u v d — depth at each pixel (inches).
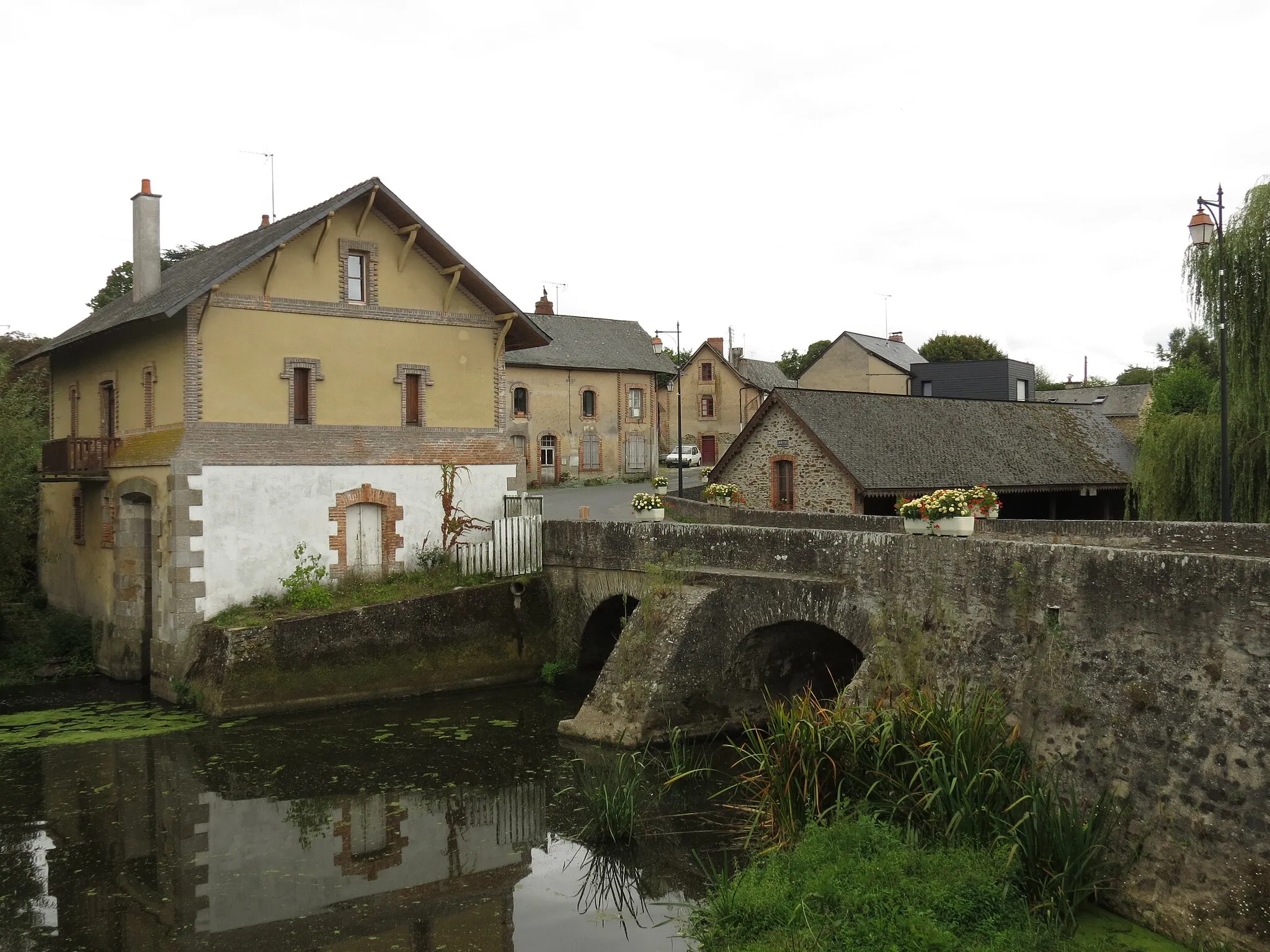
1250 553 445.1
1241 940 285.3
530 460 1507.1
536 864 387.9
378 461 703.1
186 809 447.8
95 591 761.0
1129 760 332.2
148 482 660.1
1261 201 676.1
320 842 411.2
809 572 490.6
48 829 425.1
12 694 663.1
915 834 331.9
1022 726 368.8
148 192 741.3
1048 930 290.8
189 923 340.5
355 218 700.7
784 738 379.2
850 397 1018.1
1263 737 296.4
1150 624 333.1
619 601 653.9
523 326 774.5
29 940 328.5
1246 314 675.4
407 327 723.4
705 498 962.1
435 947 322.3
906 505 432.8
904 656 423.2
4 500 740.7
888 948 281.1
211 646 598.9
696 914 328.5
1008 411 1135.0
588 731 533.6
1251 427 679.1
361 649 618.2
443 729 563.2
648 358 1665.8
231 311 648.4
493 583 676.7
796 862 330.0
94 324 800.9
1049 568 368.8
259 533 650.8
